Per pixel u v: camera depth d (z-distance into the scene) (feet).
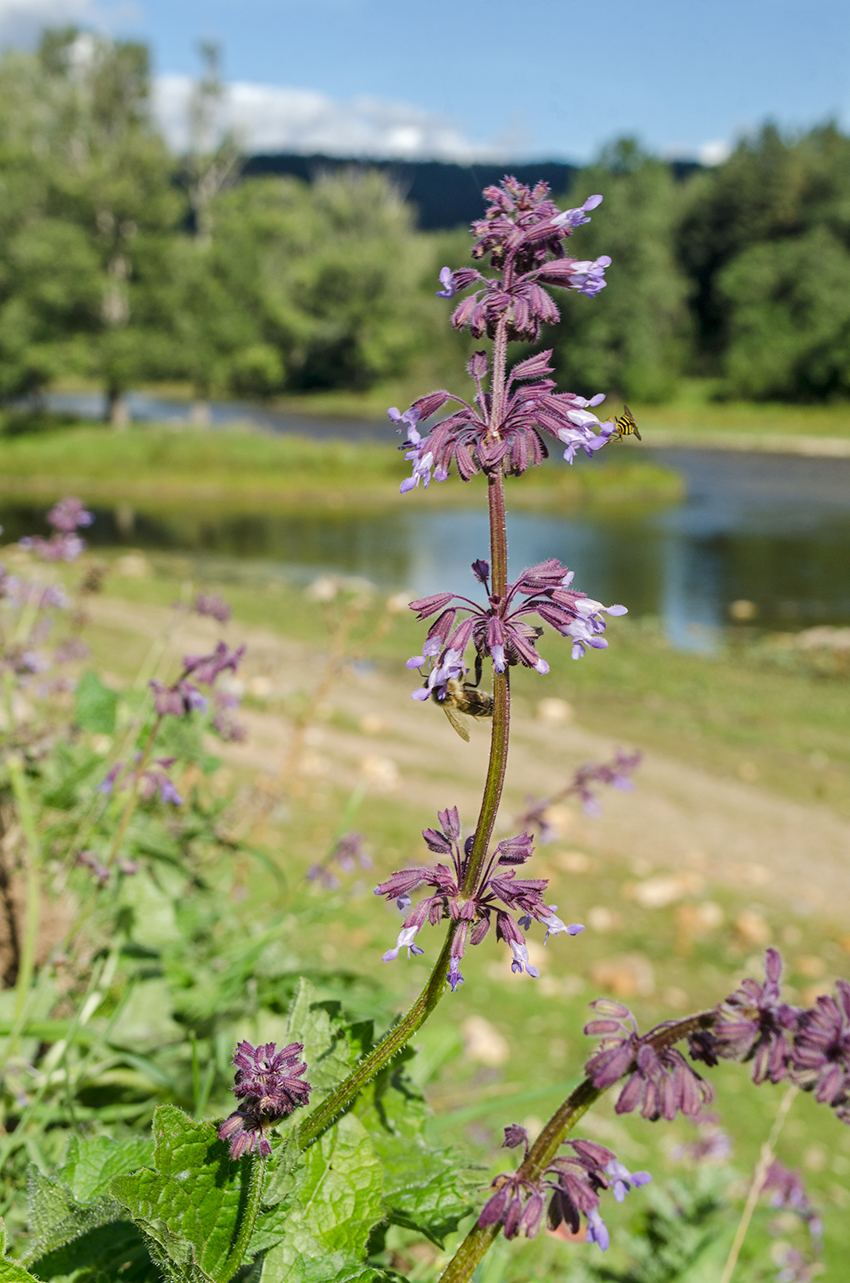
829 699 67.05
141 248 194.39
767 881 39.29
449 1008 24.08
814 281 313.53
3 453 173.37
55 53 196.34
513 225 5.16
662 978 29.91
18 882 10.77
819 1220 12.92
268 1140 4.85
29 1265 5.51
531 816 15.02
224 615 12.50
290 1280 5.31
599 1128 19.93
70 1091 8.55
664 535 130.31
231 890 14.16
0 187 187.21
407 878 4.86
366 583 97.81
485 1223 4.82
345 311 315.37
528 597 5.00
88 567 16.48
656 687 66.95
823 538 129.18
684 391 326.03
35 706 15.11
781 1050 4.50
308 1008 6.22
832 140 368.48
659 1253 11.72
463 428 4.93
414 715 52.95
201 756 11.07
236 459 176.45
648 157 306.96
